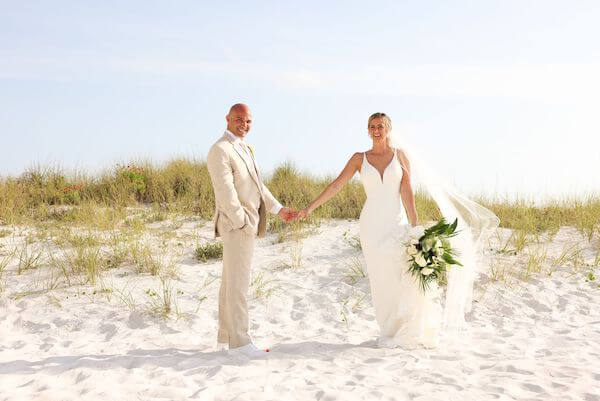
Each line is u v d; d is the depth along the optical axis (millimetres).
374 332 6059
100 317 6375
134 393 4152
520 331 6094
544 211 11414
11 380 4516
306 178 14180
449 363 4934
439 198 5879
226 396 4082
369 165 5527
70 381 4480
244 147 5336
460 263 5508
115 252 8273
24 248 8344
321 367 4828
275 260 8570
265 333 6059
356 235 9836
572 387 4266
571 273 7969
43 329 6078
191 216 11070
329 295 7172
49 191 12422
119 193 12203
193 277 7789
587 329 6121
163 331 6098
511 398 4074
